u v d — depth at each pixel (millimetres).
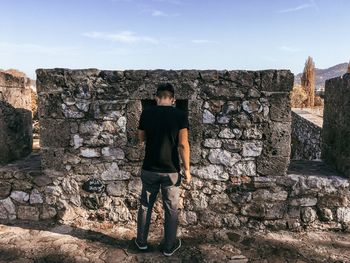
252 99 3750
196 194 3893
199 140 3811
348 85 3852
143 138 3359
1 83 4059
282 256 3299
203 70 3732
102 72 3771
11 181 3930
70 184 3928
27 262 3111
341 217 3842
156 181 3240
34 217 3977
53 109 3818
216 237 3695
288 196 3850
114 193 3928
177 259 3219
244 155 3822
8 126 4262
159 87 3307
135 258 3230
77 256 3238
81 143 3867
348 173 3795
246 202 3877
